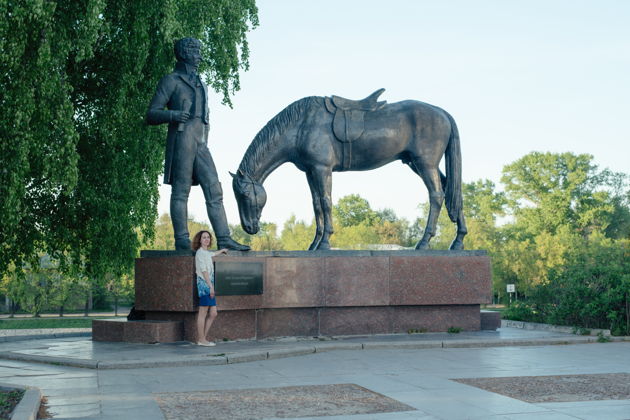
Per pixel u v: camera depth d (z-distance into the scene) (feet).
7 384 20.85
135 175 50.90
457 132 42.83
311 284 38.40
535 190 222.07
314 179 39.96
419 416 17.57
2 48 33.45
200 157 37.93
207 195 37.81
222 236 37.52
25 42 34.14
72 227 50.29
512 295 152.25
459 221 42.65
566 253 140.87
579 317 43.27
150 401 19.75
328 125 40.14
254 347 32.91
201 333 33.32
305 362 29.07
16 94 34.86
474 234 175.52
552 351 33.35
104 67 48.26
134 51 44.57
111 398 20.29
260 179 39.52
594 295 42.50
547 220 211.61
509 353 32.45
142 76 46.65
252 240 232.12
